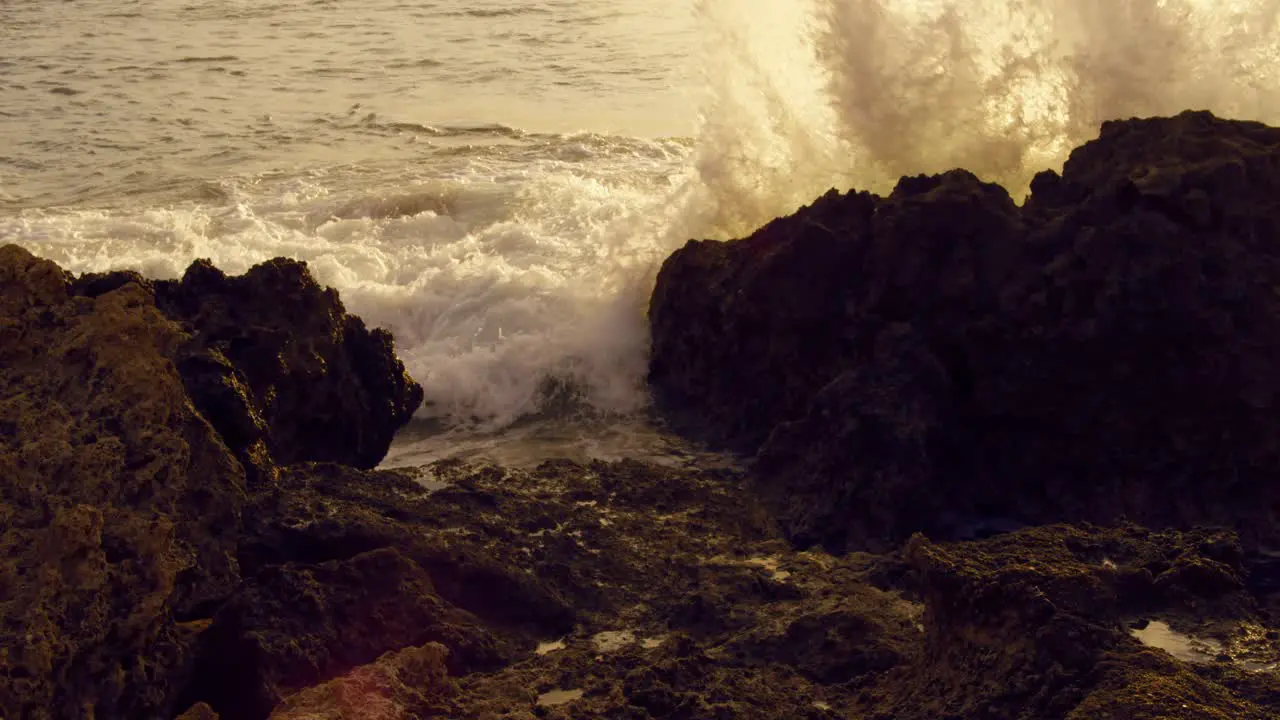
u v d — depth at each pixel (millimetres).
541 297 12422
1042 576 6656
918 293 9906
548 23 26859
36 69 24812
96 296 8641
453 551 8086
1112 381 9383
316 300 10016
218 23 28344
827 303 10359
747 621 7812
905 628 7543
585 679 7262
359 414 10211
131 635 6875
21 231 15617
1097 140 10164
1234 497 9219
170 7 29984
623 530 8914
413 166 18156
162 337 8375
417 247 14609
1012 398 9539
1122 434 9383
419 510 8781
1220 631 6969
